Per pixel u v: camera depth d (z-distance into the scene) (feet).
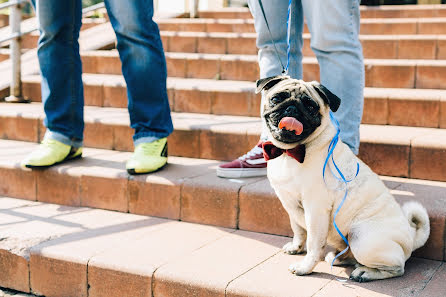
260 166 9.55
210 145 11.03
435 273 7.10
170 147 11.41
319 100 6.66
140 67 9.87
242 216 8.79
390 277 6.90
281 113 6.47
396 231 6.78
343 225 7.02
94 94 14.25
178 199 9.27
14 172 10.64
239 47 17.17
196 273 7.04
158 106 10.11
